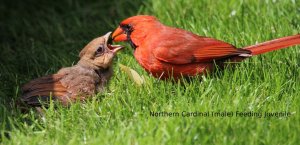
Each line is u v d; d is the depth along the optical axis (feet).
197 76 34.99
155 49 34.71
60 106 33.65
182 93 34.73
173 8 46.39
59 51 43.50
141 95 34.37
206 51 34.58
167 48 34.60
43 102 34.01
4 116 32.96
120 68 37.14
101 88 35.55
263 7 43.78
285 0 43.29
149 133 30.17
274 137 29.84
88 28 47.44
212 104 32.89
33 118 33.01
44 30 48.67
